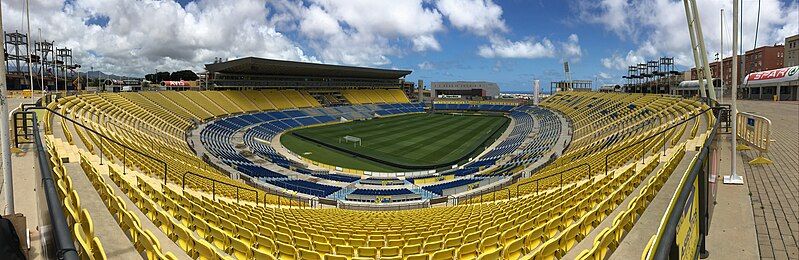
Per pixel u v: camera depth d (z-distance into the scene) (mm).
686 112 34406
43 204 5777
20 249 5047
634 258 7461
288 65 81375
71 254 2703
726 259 8547
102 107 39250
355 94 108375
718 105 27344
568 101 88000
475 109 114125
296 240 10484
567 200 13125
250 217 12969
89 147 18984
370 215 18984
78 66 77500
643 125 39688
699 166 6410
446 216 16281
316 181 36344
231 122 63688
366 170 43312
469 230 11445
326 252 10258
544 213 11562
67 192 7688
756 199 12602
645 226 8992
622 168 18531
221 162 37344
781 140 24078
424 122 86875
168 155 28266
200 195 16688
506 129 74188
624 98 65000
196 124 55406
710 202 10055
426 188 33812
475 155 51281
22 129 21250
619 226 8031
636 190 12977
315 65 88312
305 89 96875
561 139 50688
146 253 7148
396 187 34750
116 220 8797
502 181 32094
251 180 32094
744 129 21922
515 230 10289
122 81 103875
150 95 59469
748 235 9773
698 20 32188
